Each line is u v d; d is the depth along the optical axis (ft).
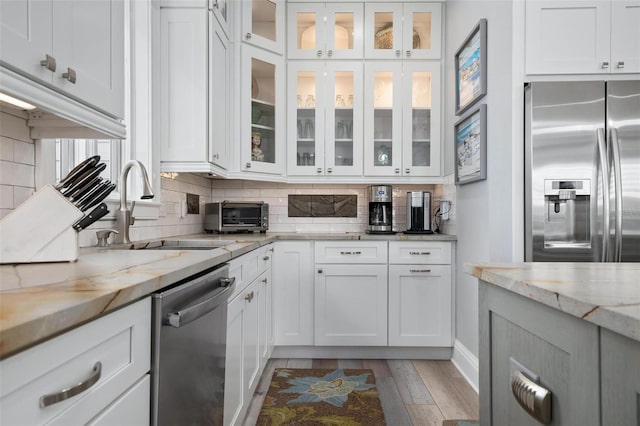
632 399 1.67
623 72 6.90
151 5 7.29
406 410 6.95
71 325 1.90
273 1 9.89
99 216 3.86
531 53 6.88
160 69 7.61
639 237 6.48
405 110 10.35
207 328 3.97
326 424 6.47
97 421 2.19
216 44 7.97
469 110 8.55
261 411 6.90
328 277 9.53
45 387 1.79
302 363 9.32
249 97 9.29
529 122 6.67
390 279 9.48
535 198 6.62
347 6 10.36
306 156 10.45
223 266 4.80
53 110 3.22
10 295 2.16
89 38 3.69
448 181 9.98
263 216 10.02
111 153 6.70
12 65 2.75
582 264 3.38
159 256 4.25
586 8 6.91
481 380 3.30
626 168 6.56
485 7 7.77
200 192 10.16
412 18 10.37
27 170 4.29
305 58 10.34
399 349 9.66
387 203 10.28
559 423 2.21
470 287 8.39
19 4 2.80
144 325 2.79
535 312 2.46
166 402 3.03
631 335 1.59
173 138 7.63
